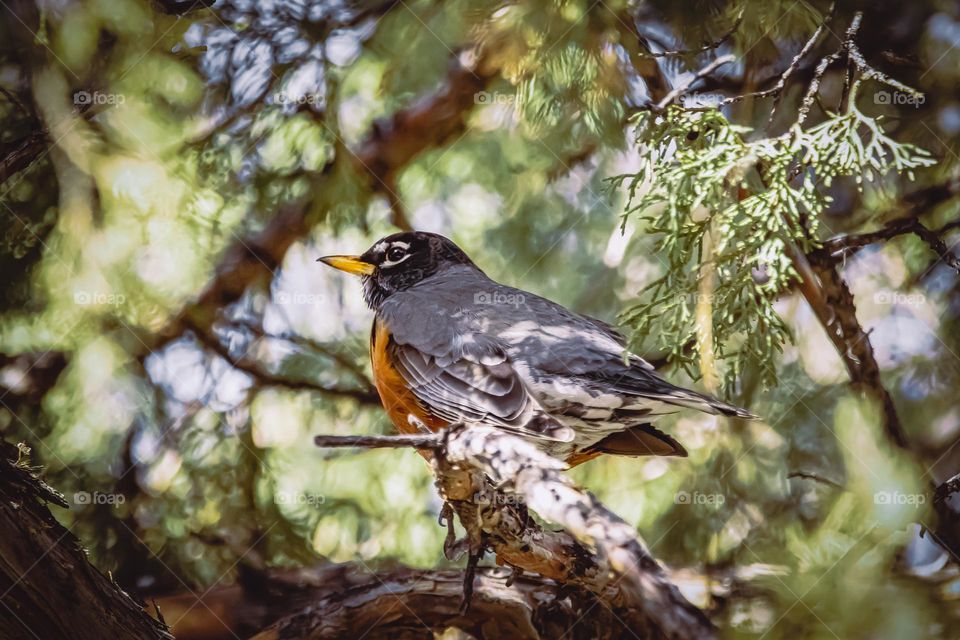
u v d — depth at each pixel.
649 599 4.95
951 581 6.75
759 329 6.60
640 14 9.25
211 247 9.89
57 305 9.23
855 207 9.35
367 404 10.33
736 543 8.84
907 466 7.35
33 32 8.86
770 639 6.63
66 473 9.36
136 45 9.02
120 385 9.52
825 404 8.98
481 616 7.74
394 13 9.87
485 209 10.88
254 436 9.89
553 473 5.52
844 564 6.91
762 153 6.49
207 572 9.36
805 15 8.10
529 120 9.27
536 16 8.88
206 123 9.81
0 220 9.41
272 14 9.97
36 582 5.49
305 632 7.88
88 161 9.11
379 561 9.27
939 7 8.59
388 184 10.73
